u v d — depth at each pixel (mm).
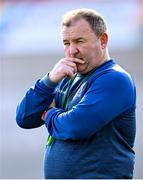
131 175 10977
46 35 31438
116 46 30969
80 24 10805
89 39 10820
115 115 10664
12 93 31375
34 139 30234
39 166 29953
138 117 29203
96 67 10992
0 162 30188
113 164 10680
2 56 31547
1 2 31406
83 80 11047
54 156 10891
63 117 10727
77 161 10656
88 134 10570
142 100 29781
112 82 10703
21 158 30125
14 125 30750
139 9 30703
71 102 11016
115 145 10742
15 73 31438
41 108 11203
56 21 31203
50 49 31469
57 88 11367
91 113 10555
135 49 30844
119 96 10664
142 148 28594
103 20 11008
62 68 10961
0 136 30672
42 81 11188
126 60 30859
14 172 30000
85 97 10703
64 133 10719
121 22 30812
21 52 31547
